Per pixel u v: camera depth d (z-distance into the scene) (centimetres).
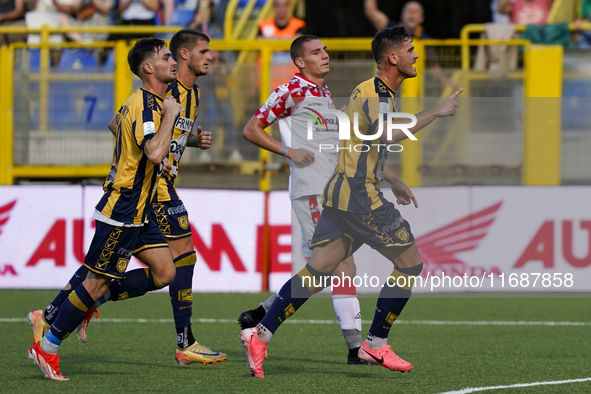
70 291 1457
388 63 1384
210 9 3619
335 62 2941
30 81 3145
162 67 1323
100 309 2489
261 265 2891
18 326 2080
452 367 1521
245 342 1366
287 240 2897
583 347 1803
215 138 3058
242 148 3058
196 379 1366
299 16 3731
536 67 3019
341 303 1559
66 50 3153
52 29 3316
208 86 3044
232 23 3641
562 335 2002
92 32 3388
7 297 2692
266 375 1416
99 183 3152
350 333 1557
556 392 1254
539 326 2167
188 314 1534
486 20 3719
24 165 3155
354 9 3734
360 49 3011
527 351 1742
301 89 1540
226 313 2397
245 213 2894
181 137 1584
